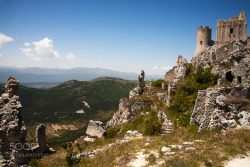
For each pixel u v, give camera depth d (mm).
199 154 11930
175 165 11094
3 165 14320
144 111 40031
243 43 41562
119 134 35219
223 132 16156
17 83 16609
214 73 37406
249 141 12992
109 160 14781
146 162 12883
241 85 19812
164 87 46250
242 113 16734
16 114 15055
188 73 44719
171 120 29969
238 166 10234
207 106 19109
